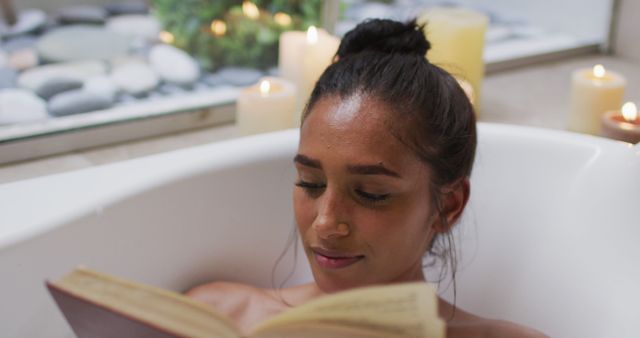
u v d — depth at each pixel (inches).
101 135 63.0
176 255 42.8
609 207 42.6
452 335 38.5
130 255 40.1
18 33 78.7
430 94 33.9
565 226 44.1
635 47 93.8
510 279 46.1
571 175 45.2
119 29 80.6
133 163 42.4
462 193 36.7
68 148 61.6
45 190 38.9
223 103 69.3
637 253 39.9
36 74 70.2
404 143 32.7
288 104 62.1
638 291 38.1
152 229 40.9
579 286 41.7
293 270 48.4
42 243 35.9
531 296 44.7
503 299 46.2
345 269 33.7
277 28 78.6
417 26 37.1
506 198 47.0
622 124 61.1
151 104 67.8
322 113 33.2
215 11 78.8
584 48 95.0
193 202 42.7
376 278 34.2
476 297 47.6
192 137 66.9
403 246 34.0
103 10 84.4
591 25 96.3
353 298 22.3
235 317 42.7
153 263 41.6
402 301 22.0
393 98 33.0
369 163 32.0
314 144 32.9
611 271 40.2
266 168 45.3
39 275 36.0
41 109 63.8
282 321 23.4
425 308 21.8
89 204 38.0
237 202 44.8
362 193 32.8
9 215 36.6
